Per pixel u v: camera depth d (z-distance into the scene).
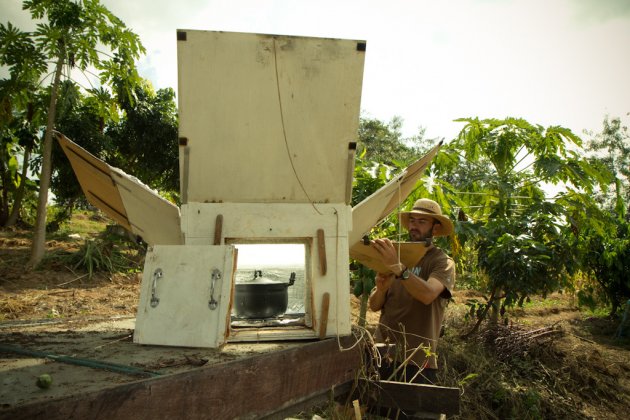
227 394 2.01
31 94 10.73
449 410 2.59
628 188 17.73
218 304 2.47
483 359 5.70
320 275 2.72
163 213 3.10
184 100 2.64
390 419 2.79
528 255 5.95
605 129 25.03
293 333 2.64
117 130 13.82
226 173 2.76
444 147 7.01
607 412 5.54
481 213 7.21
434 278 3.19
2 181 14.62
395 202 3.73
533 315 10.21
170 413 1.80
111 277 9.04
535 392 5.36
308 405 2.47
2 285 7.73
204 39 2.58
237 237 2.71
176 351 2.35
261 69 2.66
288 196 2.83
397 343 3.16
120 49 10.76
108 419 1.63
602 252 9.47
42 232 9.56
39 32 9.90
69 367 2.09
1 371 2.01
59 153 12.21
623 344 8.23
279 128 2.75
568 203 6.71
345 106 2.78
